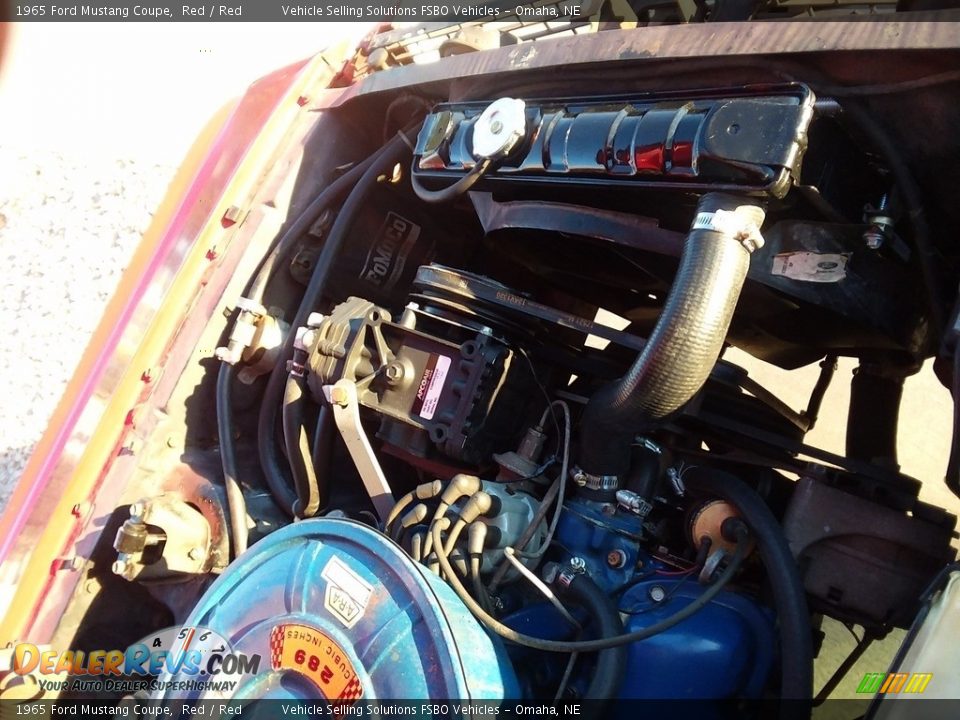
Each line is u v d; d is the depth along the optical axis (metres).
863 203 1.51
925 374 2.74
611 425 1.54
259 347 2.22
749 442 1.96
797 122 1.29
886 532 1.58
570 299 2.51
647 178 1.50
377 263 2.41
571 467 1.75
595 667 1.48
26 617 2.10
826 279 1.51
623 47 1.57
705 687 1.51
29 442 4.15
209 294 2.30
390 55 2.50
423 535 1.64
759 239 1.37
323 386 1.89
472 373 1.76
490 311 1.85
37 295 4.83
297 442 1.99
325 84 2.60
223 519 2.07
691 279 1.37
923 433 2.68
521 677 1.52
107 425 2.22
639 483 1.71
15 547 2.16
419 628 1.30
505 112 1.70
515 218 1.85
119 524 2.12
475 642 1.35
